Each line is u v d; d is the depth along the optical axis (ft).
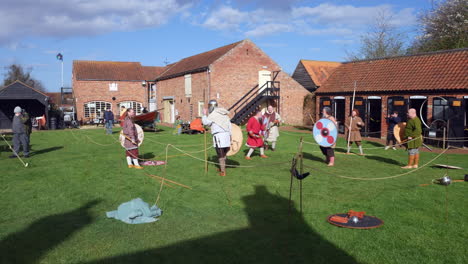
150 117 82.58
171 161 38.55
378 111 75.56
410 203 22.63
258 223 19.03
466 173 32.35
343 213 20.59
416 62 67.77
